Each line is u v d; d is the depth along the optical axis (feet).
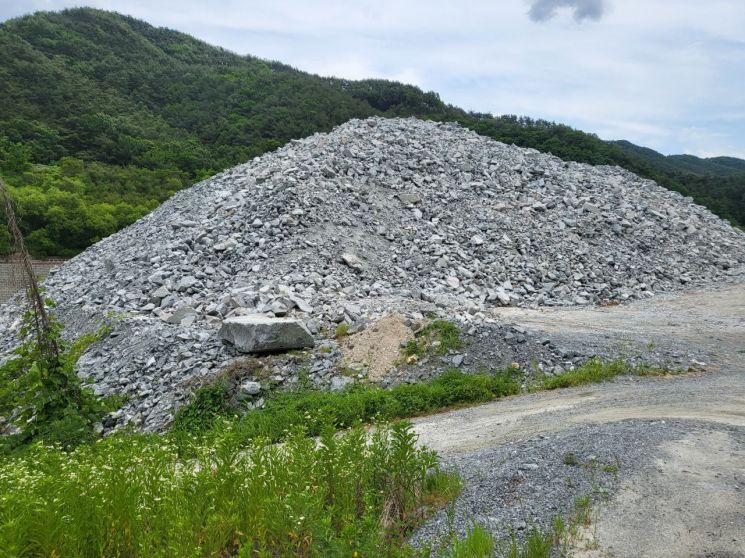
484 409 37.45
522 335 46.80
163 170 202.39
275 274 62.13
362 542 16.25
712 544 16.65
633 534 17.40
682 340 50.83
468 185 93.76
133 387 45.75
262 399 42.14
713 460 22.25
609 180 113.91
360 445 21.72
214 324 53.36
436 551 17.33
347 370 44.86
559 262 79.82
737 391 36.68
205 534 16.67
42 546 15.60
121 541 16.58
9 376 39.27
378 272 68.03
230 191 87.30
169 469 20.53
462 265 74.13
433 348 45.78
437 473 22.53
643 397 35.86
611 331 53.72
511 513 19.21
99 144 218.18
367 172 90.12
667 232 96.27
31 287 36.52
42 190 159.33
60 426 35.29
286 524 16.58
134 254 76.59
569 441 25.39
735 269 88.94
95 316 60.13
